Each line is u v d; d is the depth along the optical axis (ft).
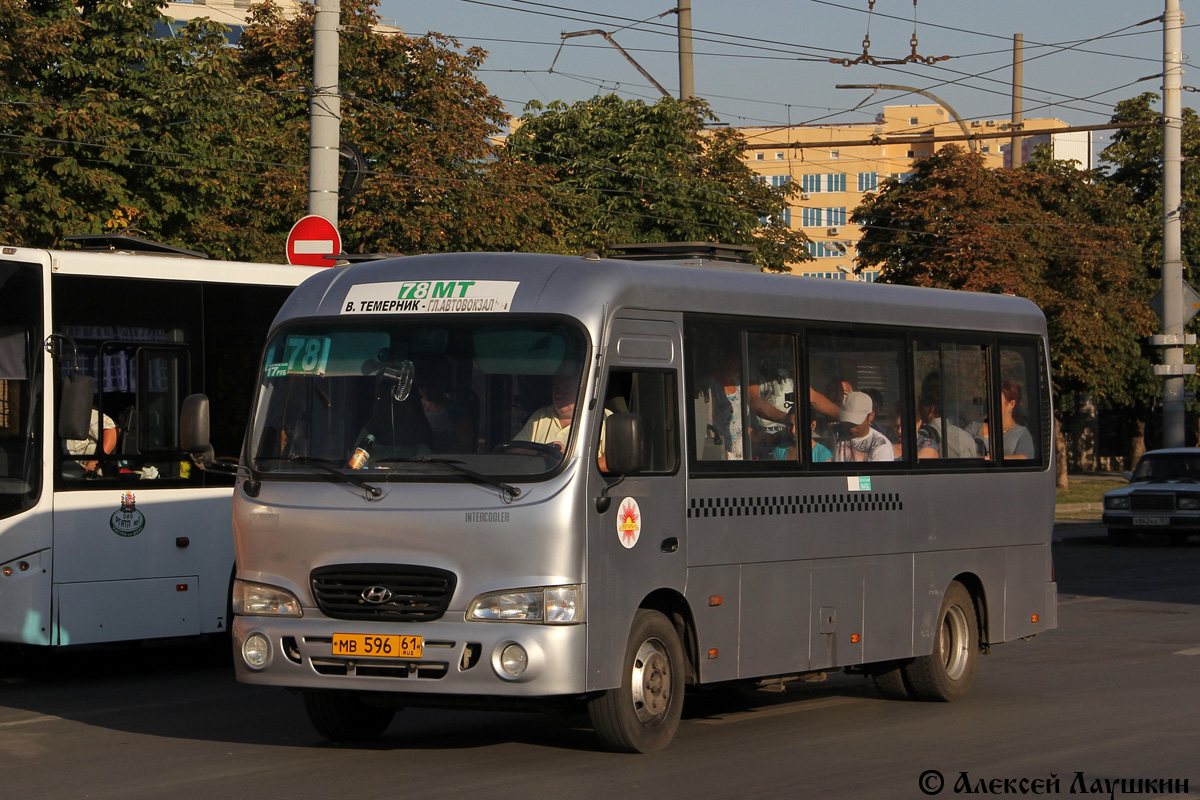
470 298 38.86
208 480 57.41
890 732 44.06
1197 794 35.45
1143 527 132.26
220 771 37.73
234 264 58.90
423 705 38.19
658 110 160.56
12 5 93.56
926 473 49.24
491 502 36.45
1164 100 147.54
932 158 179.22
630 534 38.19
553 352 37.76
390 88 133.90
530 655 35.65
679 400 40.40
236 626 38.70
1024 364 54.95
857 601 46.11
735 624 41.73
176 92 102.68
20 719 46.62
